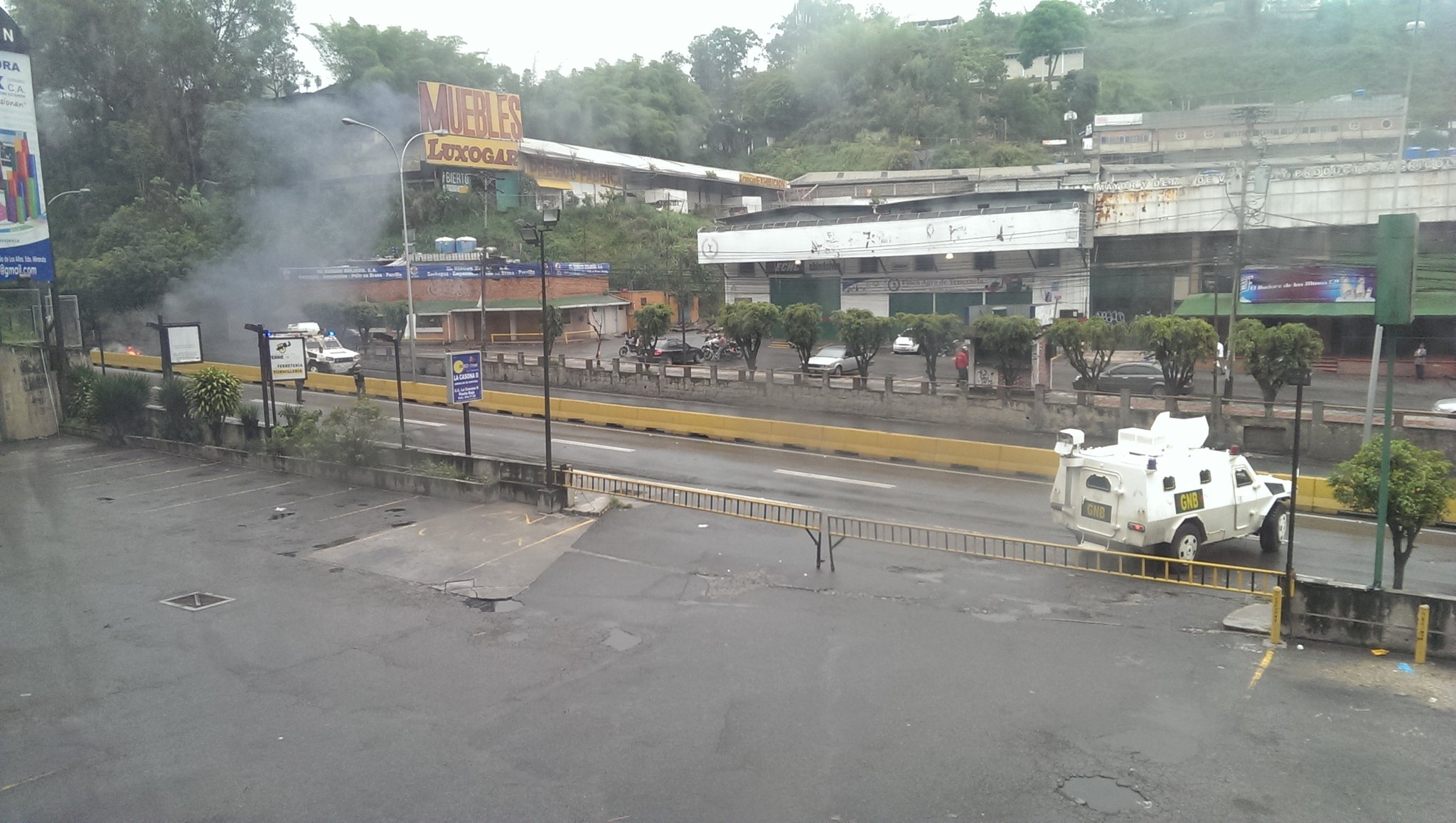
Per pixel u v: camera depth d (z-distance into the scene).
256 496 21.28
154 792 8.75
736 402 34.69
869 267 56.31
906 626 13.02
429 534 17.91
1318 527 19.28
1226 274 47.31
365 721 10.20
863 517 19.48
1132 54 115.69
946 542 16.83
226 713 10.42
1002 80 105.94
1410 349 41.34
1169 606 13.86
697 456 26.53
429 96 68.81
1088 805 8.38
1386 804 8.34
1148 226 49.53
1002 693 10.75
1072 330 32.06
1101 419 27.98
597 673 11.45
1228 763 9.09
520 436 29.58
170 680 11.34
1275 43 102.44
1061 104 101.81
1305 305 42.78
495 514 19.44
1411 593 11.64
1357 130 66.06
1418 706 10.27
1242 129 70.38
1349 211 44.31
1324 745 9.42
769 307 38.06
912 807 8.38
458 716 10.30
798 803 8.45
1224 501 16.23
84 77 73.19
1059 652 12.02
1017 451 24.20
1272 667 11.44
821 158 99.88
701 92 115.56
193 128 76.19
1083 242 49.94
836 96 111.12
